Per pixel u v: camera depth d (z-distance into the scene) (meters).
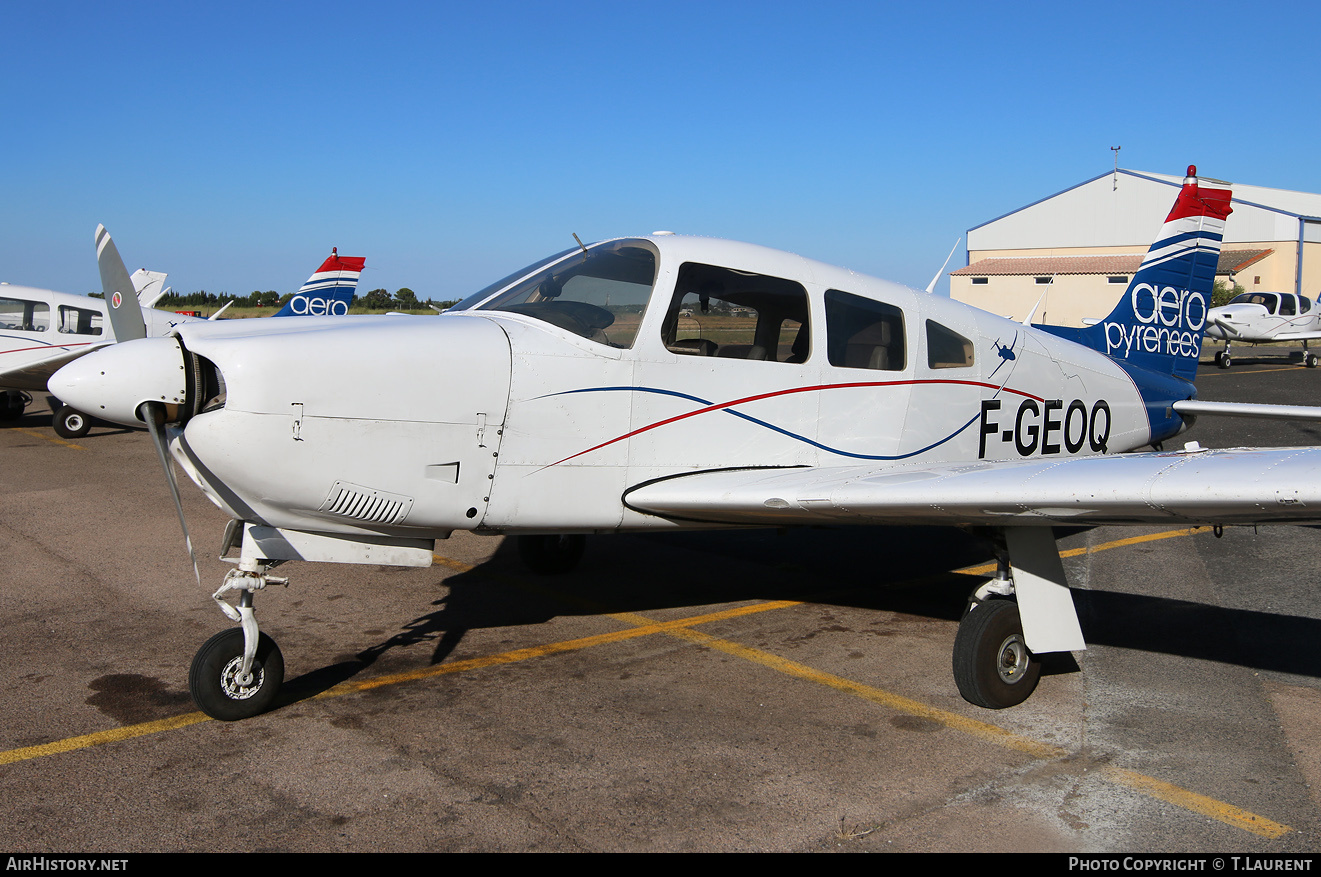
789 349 4.07
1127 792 2.71
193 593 4.73
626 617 4.45
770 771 2.82
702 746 2.99
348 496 3.21
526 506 3.52
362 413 3.17
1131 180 37.78
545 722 3.18
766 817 2.54
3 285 12.21
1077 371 5.29
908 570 5.45
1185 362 6.30
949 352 4.60
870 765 2.87
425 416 3.28
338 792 2.67
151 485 7.87
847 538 6.35
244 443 3.01
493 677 3.62
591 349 3.60
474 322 3.56
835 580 5.20
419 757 2.90
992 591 3.48
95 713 3.22
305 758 2.88
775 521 3.80
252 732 3.08
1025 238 40.53
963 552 5.91
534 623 4.34
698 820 2.52
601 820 2.52
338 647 3.96
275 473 3.08
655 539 6.27
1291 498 2.51
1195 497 2.68
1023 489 2.98
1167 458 3.06
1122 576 5.22
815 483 3.54
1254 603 4.67
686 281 3.83
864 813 2.57
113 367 2.95
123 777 2.75
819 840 2.43
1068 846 2.41
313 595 4.77
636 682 3.57
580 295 3.75
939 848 2.39
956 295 39.06
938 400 4.54
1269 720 3.24
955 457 4.67
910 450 4.46
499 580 5.13
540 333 3.57
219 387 3.15
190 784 2.71
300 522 3.27
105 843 2.38
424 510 3.34
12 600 4.58
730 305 3.94
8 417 12.26
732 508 3.50
